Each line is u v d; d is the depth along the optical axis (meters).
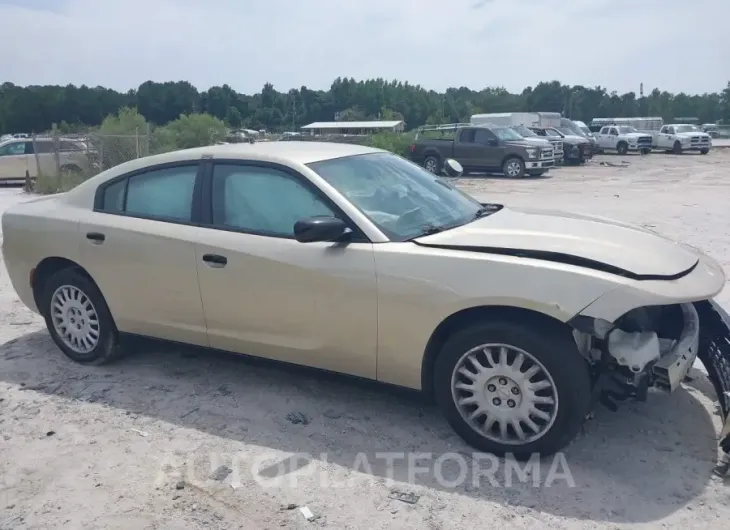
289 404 4.45
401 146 28.44
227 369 5.08
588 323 3.34
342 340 4.02
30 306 5.50
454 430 3.84
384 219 4.05
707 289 3.54
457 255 3.68
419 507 3.29
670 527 3.08
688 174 24.33
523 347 3.50
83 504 3.41
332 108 115.12
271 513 3.28
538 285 3.43
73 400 4.62
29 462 3.83
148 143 21.16
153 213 4.75
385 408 4.36
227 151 4.56
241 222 4.37
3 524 3.26
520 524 3.13
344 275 3.91
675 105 114.81
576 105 117.31
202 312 4.54
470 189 20.33
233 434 4.07
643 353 3.47
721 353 4.02
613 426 4.01
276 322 4.23
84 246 4.96
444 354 3.73
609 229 4.06
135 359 5.34
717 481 3.43
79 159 21.12
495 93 127.38
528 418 3.58
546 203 15.64
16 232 5.32
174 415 4.35
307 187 4.17
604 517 3.16
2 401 4.62
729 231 10.48
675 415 4.14
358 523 3.18
